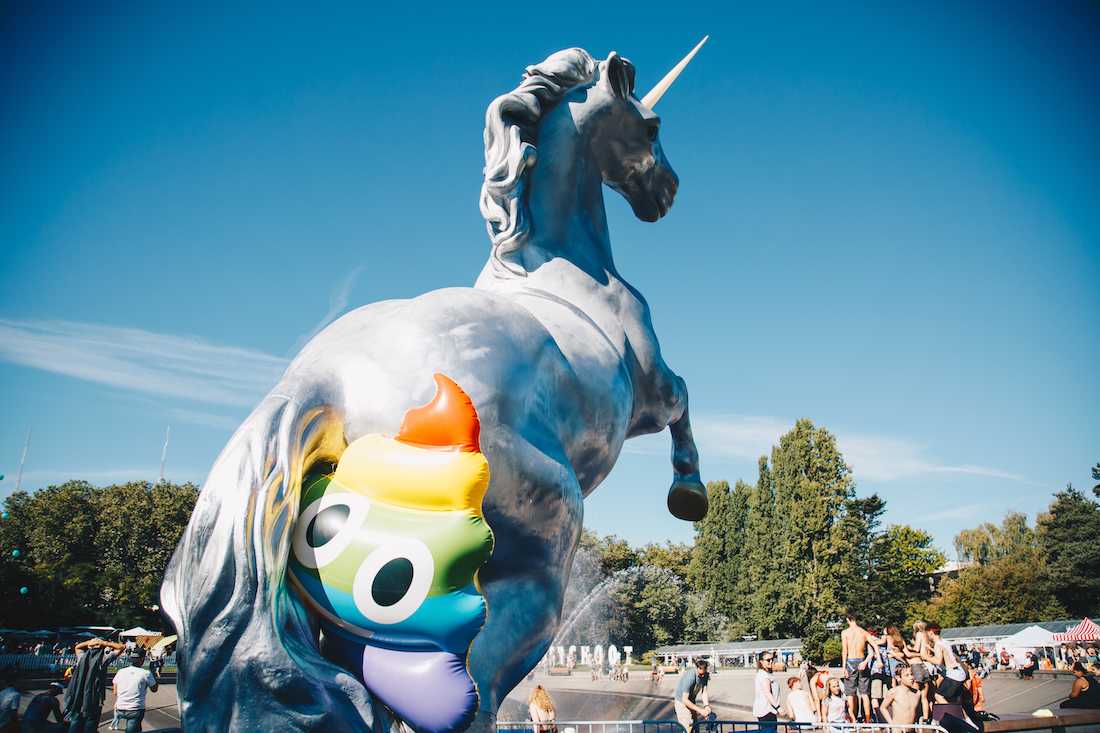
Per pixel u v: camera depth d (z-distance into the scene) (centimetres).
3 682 802
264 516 172
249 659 163
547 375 246
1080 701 912
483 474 190
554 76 333
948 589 5228
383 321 223
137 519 4312
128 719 807
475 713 182
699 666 769
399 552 181
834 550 3753
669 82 393
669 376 331
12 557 3788
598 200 349
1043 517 5034
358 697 172
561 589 237
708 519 4694
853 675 834
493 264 307
